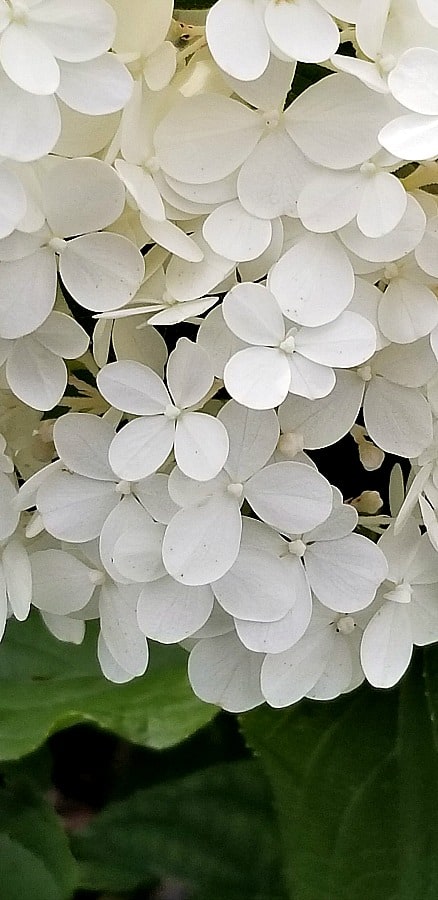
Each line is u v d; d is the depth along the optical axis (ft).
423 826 1.40
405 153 1.06
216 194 1.13
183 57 1.14
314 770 1.41
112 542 1.16
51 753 1.65
